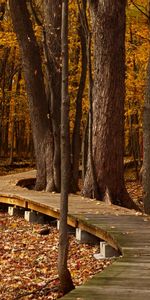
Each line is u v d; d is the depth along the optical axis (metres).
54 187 17.67
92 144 15.52
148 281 6.16
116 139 15.27
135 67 25.69
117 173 15.28
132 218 11.37
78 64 27.05
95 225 10.38
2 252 11.17
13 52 34.75
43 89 18.34
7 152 46.31
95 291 5.73
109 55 15.10
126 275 6.45
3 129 45.34
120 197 15.23
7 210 17.77
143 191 14.70
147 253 7.78
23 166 39.25
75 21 24.14
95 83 15.48
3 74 36.00
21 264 10.08
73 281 8.42
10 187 19.12
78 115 21.55
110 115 15.20
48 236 12.80
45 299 7.69
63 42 7.93
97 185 15.29
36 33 22.22
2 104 36.69
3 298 7.93
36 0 25.44
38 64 18.19
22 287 8.48
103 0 15.02
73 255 10.51
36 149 18.45
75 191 19.70
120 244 8.45
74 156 20.33
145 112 14.55
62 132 7.97
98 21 15.17
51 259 10.39
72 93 28.12
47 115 18.28
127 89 25.64
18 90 36.25
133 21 22.88
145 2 22.22
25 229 13.88
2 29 27.12
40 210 14.08
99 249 10.80
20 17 17.78
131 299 5.41
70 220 11.98
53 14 17.81
